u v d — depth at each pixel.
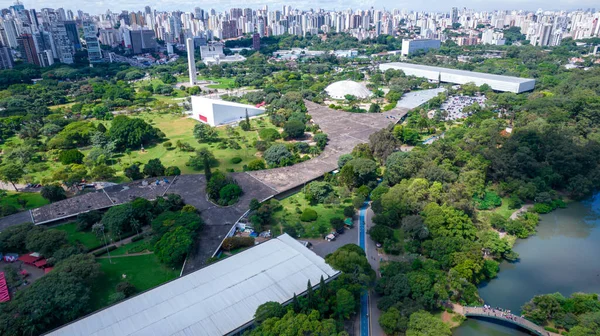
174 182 167.75
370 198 164.12
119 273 115.31
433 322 86.50
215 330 85.81
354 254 107.31
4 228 131.12
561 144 177.25
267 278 101.75
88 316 89.44
